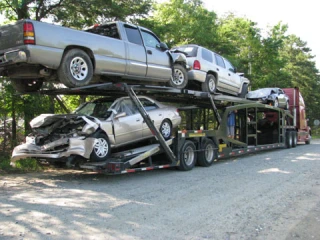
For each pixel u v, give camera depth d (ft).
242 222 17.30
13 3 38.47
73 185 26.32
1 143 42.83
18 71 25.85
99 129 26.89
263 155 48.29
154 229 16.01
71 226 16.19
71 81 25.20
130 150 29.55
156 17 77.36
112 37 29.76
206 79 39.29
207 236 15.23
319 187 25.79
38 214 18.10
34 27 23.36
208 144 37.04
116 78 30.60
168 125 33.88
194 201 21.30
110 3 45.32
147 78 31.89
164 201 21.25
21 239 14.37
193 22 75.41
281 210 19.57
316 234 15.72
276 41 92.99
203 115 46.73
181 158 33.22
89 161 27.27
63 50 24.81
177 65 35.37
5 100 38.37
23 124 44.19
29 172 33.12
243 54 94.38
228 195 22.99
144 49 31.27
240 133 45.93
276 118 56.03
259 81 93.04
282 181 28.07
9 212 18.45
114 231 15.61
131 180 28.66
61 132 27.71
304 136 70.79
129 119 29.66
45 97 40.65
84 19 47.78
